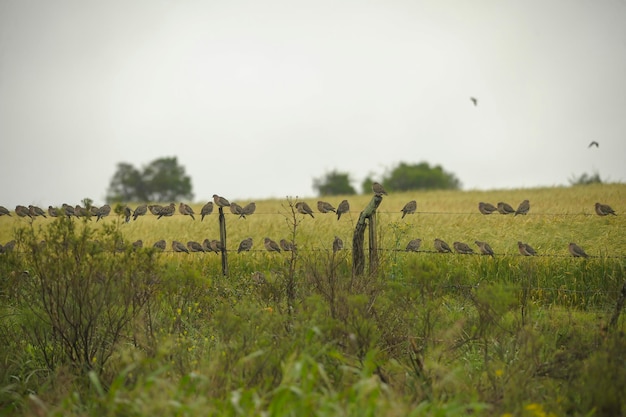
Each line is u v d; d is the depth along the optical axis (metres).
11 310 19.86
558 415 13.34
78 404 13.93
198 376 12.99
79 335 16.75
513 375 14.52
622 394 13.45
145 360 13.57
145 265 16.92
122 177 176.38
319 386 13.85
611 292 21.75
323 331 15.46
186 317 19.44
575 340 15.98
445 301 20.20
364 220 21.48
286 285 19.30
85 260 16.44
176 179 174.88
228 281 24.20
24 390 15.50
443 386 14.39
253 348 15.02
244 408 12.39
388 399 12.84
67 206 25.20
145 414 11.82
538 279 23.25
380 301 17.08
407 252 24.86
